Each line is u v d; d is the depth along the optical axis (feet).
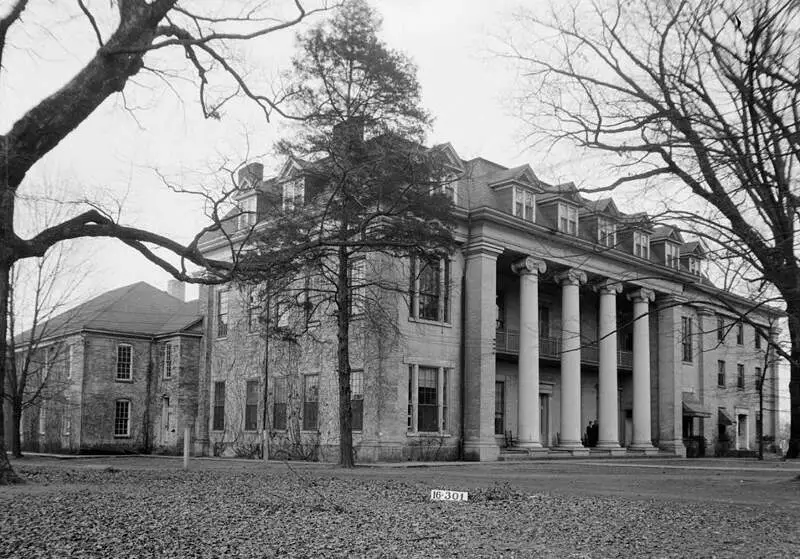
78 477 66.54
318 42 89.45
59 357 154.92
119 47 57.98
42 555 28.35
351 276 112.06
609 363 144.77
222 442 141.59
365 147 83.66
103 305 159.74
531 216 130.41
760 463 125.49
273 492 53.36
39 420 163.53
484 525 37.93
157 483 61.05
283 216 90.22
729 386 189.57
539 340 144.15
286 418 126.82
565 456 129.39
